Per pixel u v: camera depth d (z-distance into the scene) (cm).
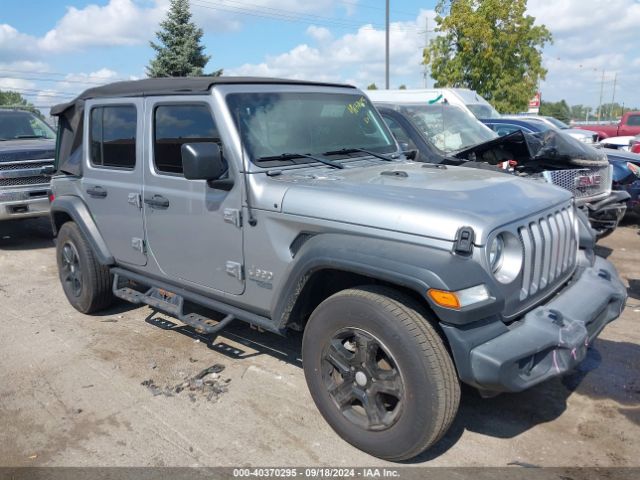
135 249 468
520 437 343
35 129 1052
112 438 355
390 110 721
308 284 342
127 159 461
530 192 350
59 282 691
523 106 2353
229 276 389
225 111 377
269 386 411
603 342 471
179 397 400
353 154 436
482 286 281
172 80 427
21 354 480
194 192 399
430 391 286
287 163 385
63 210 536
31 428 369
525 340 288
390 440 308
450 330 282
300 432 353
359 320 308
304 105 424
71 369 448
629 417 361
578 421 358
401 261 289
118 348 484
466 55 2288
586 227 400
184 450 340
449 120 794
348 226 317
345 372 325
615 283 373
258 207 358
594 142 1670
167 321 542
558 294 344
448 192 325
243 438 350
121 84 481
